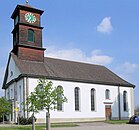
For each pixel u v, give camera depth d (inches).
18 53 1786.4
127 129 1148.5
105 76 2154.3
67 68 1989.4
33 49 1833.2
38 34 1870.1
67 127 1296.8
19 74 1715.1
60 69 1919.3
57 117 1737.2
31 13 1861.5
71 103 1818.4
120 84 2122.3
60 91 1331.2
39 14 1898.4
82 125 1457.9
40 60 1857.8
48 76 1724.9
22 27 1809.8
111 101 2055.9
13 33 1903.3
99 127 1277.1
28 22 1838.1
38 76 1692.9
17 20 1860.2
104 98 2017.7
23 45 1790.1
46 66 1854.1
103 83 2026.3
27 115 1615.4
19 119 1603.1
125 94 2167.8
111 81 2096.5
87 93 1921.8
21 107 1672.0
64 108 1779.0
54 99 1258.6
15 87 1784.0
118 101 2098.9
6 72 2042.3
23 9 1834.4
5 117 1888.5
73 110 1822.1
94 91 1973.4
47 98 1240.2
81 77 1936.5
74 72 1974.7
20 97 1701.5
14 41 1889.8
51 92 1273.4
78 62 2190.0
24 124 1561.3
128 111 2146.9
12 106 1811.0
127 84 2182.6
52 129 1167.6
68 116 1788.9
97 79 2022.6
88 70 2128.4
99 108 1969.7
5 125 1499.8
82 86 1904.5
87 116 1886.1
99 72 2186.3
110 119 2020.2
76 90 1876.2
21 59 1781.5
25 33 1814.7
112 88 2085.4
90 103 1924.2
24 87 1636.3
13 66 1860.2
